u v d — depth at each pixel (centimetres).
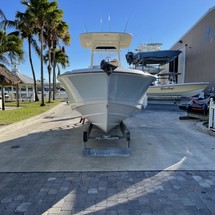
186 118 975
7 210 259
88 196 292
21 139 618
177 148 518
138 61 1848
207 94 1514
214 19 1420
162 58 1819
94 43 647
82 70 436
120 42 654
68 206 268
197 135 655
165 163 416
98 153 461
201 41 1633
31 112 1202
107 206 267
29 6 1596
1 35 1417
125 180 342
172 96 1694
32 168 395
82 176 358
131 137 634
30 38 2039
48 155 470
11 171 380
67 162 426
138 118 1025
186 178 346
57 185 325
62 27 2014
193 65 1805
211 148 515
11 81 1286
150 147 528
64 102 2131
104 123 510
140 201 278
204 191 303
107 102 454
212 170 380
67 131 733
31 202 277
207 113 857
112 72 412
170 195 292
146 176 356
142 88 497
